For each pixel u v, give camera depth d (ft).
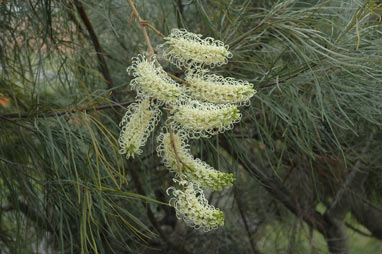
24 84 4.35
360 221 6.07
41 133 3.23
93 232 3.34
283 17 3.38
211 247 6.16
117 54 5.38
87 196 2.85
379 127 4.33
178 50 2.68
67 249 4.11
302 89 3.71
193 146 4.70
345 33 3.18
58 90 4.60
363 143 4.99
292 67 3.72
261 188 6.20
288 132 4.04
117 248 4.42
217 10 4.27
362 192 5.77
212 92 2.60
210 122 2.54
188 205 2.51
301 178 5.67
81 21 4.66
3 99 4.23
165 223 6.70
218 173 2.63
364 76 3.40
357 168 4.95
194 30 4.20
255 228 6.58
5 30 4.08
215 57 2.67
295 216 6.09
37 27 3.97
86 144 3.58
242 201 6.45
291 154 5.17
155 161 5.47
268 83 3.51
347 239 6.15
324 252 5.89
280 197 5.74
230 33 3.84
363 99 3.65
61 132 3.40
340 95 3.51
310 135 3.77
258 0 4.16
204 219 2.51
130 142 2.61
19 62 4.19
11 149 3.87
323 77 3.43
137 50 4.86
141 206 5.02
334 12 3.59
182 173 2.58
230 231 6.50
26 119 3.39
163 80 2.58
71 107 3.32
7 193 4.12
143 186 5.63
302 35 3.30
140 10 4.69
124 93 4.76
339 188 5.54
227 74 3.73
